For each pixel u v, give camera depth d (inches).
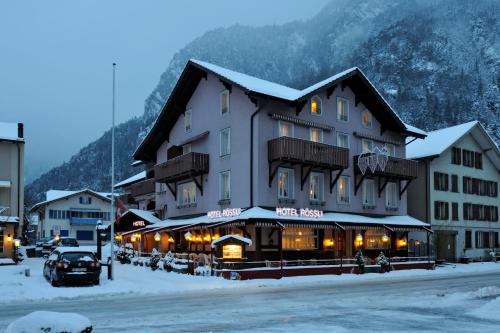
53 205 2955.2
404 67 7450.8
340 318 557.0
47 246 2079.2
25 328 243.0
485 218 2004.2
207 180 1439.5
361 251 1391.5
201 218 1386.6
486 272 1417.3
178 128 1626.5
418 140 1951.3
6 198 1612.9
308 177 1362.0
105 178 7322.8
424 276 1262.3
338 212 1422.2
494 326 506.6
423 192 1766.7
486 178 2041.1
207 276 1119.6
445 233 1791.3
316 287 960.3
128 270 1277.1
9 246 1492.4
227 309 635.5
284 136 1250.6
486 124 4416.8
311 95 1328.7
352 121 1504.7
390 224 1421.0
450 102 5221.5
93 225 3031.5
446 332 472.1
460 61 7568.9
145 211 1791.3
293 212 1257.4
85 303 714.2
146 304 694.5
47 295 790.5
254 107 1289.4
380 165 1406.3
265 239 1258.6
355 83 1505.9
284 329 483.8
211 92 1460.4
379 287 952.3
